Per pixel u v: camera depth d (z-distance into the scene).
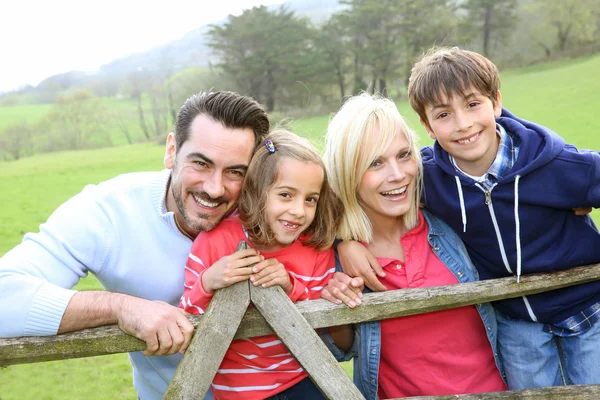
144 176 2.38
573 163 2.18
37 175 28.70
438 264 2.36
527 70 40.41
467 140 2.32
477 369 2.34
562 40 44.41
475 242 2.40
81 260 2.17
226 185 2.15
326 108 36.56
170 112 47.41
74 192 23.06
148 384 2.59
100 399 5.34
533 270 2.30
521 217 2.26
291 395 2.24
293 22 44.91
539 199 2.21
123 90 56.62
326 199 2.24
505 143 2.34
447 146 2.39
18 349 1.79
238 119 2.10
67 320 1.86
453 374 2.32
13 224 16.42
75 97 47.38
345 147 2.24
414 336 2.30
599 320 2.36
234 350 2.15
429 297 1.97
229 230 2.19
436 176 2.44
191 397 1.81
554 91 29.33
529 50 45.31
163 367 2.46
